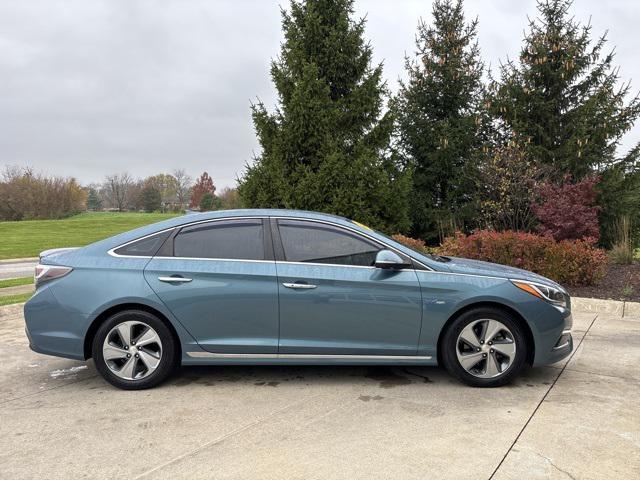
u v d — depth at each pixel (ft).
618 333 20.49
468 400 13.28
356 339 14.29
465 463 9.80
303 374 15.71
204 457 10.21
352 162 37.88
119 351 14.33
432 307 14.14
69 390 14.49
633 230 46.21
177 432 11.45
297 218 15.05
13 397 13.93
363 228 15.10
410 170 40.73
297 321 14.21
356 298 14.14
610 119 45.47
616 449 10.36
